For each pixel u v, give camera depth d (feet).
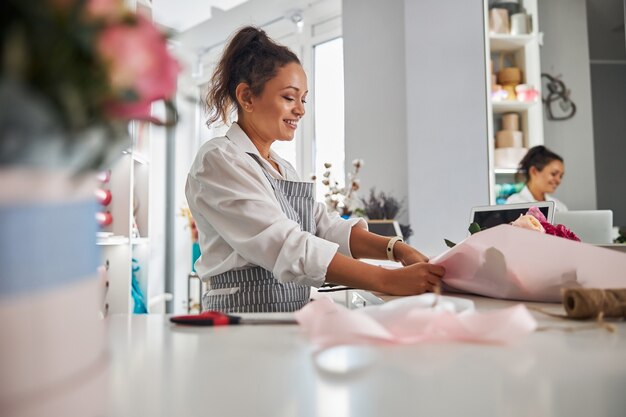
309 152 13.50
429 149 10.50
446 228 10.30
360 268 3.21
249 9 13.04
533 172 9.82
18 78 0.70
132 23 0.85
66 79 0.74
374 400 0.96
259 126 4.56
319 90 13.47
